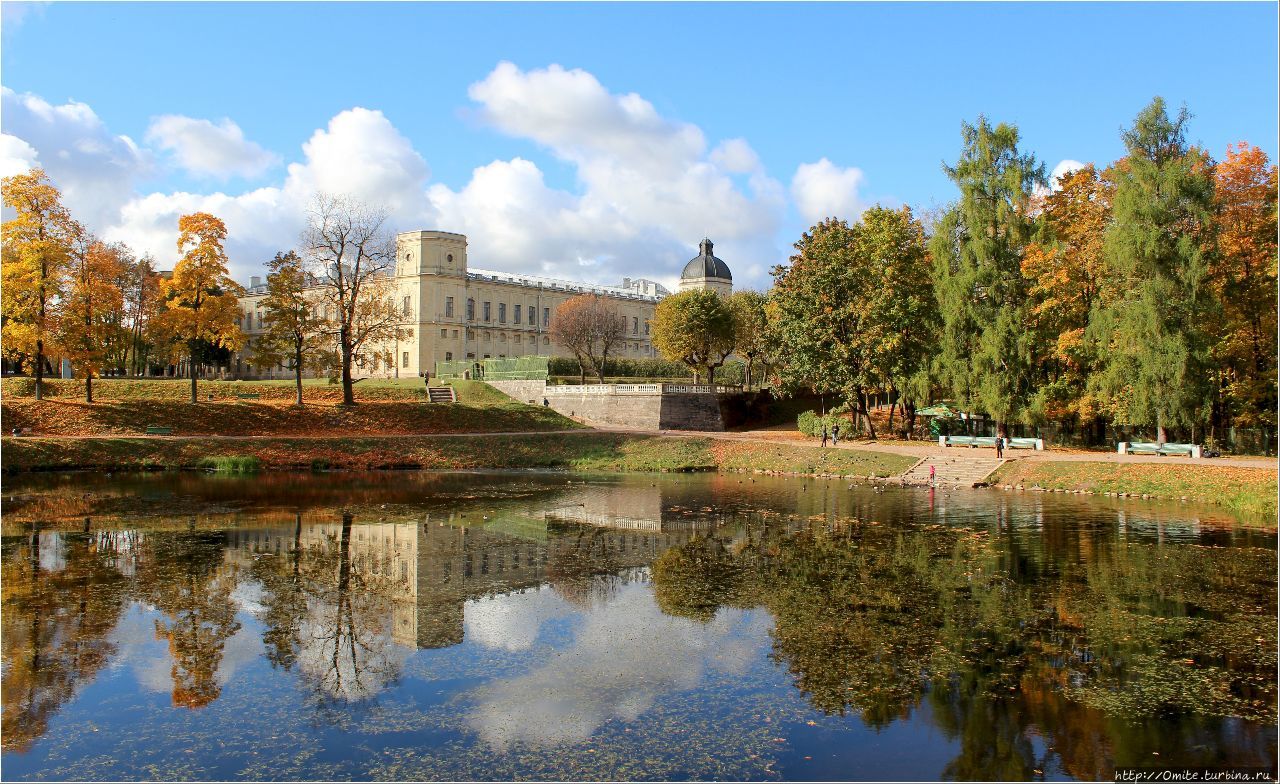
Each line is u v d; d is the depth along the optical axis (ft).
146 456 146.20
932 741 37.27
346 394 189.98
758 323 233.76
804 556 75.66
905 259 168.14
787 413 231.91
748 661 47.34
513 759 35.47
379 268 196.54
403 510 102.27
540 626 53.93
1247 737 37.52
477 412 197.88
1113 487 118.01
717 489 127.54
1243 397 139.54
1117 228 133.18
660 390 205.36
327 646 49.88
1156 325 127.44
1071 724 38.99
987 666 46.47
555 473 152.66
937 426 182.50
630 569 70.49
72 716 39.86
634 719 39.52
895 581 65.77
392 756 35.73
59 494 112.16
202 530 86.84
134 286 248.93
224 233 172.96
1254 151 135.95
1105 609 57.52
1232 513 99.35
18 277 143.64
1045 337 152.87
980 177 157.69
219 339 188.85
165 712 40.32
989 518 96.63
